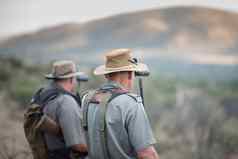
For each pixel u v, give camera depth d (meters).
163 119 31.50
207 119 31.70
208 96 38.00
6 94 24.50
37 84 27.42
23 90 25.31
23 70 31.12
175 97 35.28
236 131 30.02
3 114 15.22
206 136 28.98
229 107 37.44
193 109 33.50
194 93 36.97
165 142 27.09
